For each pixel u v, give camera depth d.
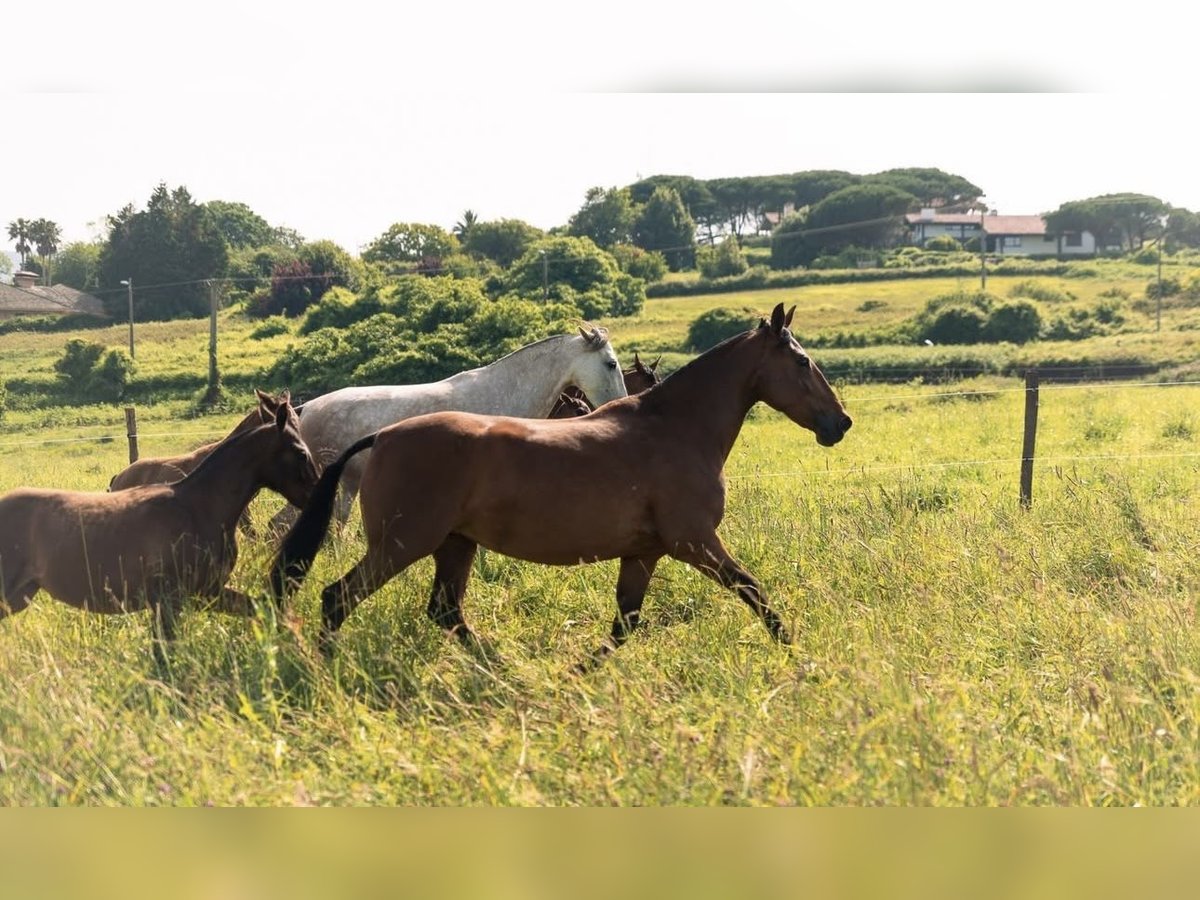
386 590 6.20
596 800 3.83
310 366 34.91
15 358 48.28
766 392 6.51
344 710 4.63
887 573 6.74
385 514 5.75
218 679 4.96
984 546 7.62
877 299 62.66
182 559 5.70
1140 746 4.26
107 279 69.75
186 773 3.95
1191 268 76.75
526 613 6.61
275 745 4.22
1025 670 5.50
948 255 86.94
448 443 5.72
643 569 6.29
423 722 4.54
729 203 114.06
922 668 5.20
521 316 33.47
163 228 69.50
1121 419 20.02
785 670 5.22
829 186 113.75
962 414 22.81
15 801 3.74
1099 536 7.89
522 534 5.84
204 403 37.38
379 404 8.55
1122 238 106.56
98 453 24.03
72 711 4.29
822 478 13.12
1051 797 3.89
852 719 4.31
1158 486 11.69
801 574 6.98
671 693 5.07
